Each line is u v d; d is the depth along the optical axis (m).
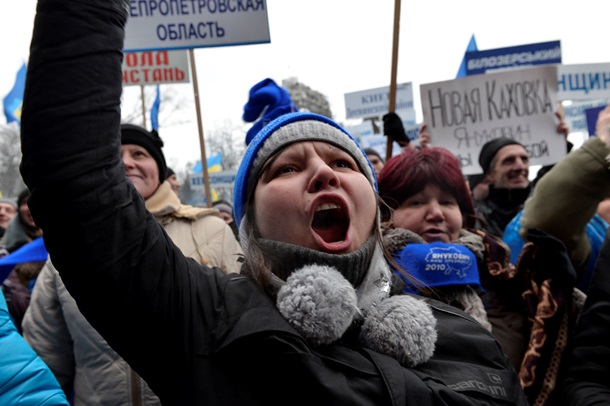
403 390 1.01
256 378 1.00
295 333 1.01
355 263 1.15
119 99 1.04
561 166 2.25
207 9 3.42
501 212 3.56
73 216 0.96
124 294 1.00
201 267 1.17
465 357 1.21
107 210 0.98
